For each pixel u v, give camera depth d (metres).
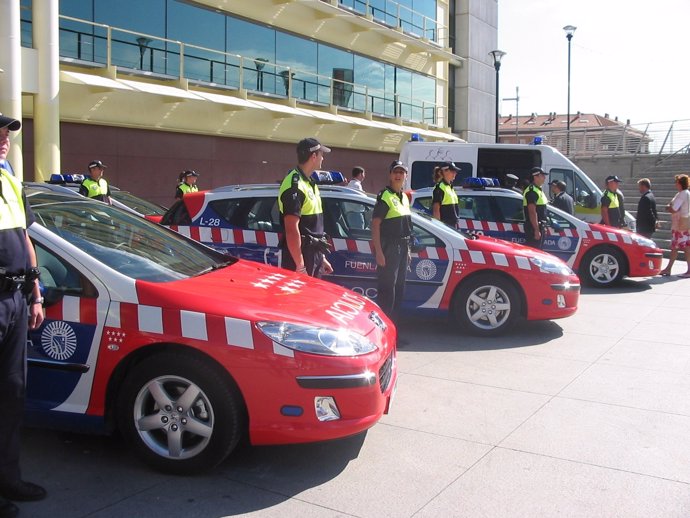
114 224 4.49
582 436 4.35
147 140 16.25
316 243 5.42
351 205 7.21
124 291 3.68
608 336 7.20
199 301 3.65
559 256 10.70
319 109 21.34
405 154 15.45
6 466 3.29
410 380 5.53
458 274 7.00
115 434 4.23
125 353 3.62
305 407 3.53
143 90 14.91
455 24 29.61
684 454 4.09
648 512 3.37
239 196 7.25
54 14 12.91
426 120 27.52
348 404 3.61
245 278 4.30
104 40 14.96
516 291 6.98
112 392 3.72
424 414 4.72
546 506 3.42
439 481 3.69
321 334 3.65
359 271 7.02
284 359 3.51
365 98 23.62
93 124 15.03
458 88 29.80
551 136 28.72
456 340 6.93
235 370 3.51
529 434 4.38
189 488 3.56
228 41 18.20
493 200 10.30
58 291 3.72
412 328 7.48
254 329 3.55
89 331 3.66
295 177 5.23
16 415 3.29
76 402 3.71
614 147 26.97
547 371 5.83
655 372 5.83
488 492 3.57
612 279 10.55
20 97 11.97
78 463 3.82
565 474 3.79
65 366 3.70
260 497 3.48
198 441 3.67
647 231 12.72
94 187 9.71
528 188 9.55
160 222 7.41
